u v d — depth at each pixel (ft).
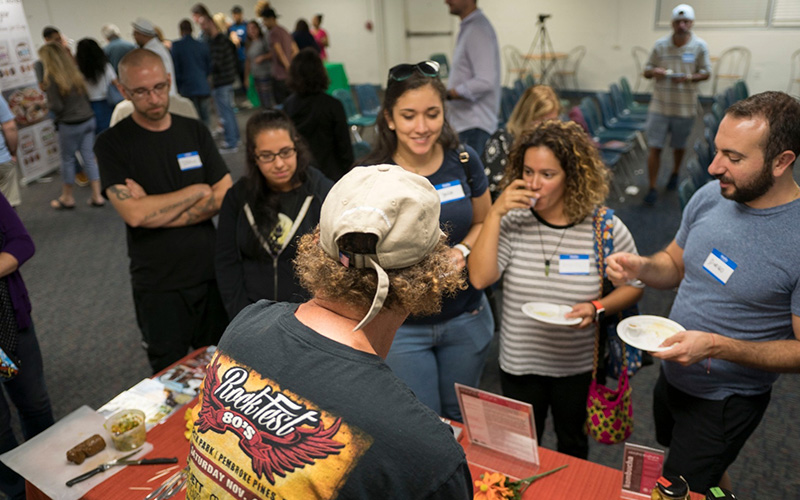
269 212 6.66
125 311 13.05
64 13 30.73
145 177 8.06
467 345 6.71
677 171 17.90
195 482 2.73
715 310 5.32
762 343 5.00
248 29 29.25
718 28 28.60
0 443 6.97
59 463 5.15
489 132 13.50
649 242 14.94
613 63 31.78
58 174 23.52
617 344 6.08
